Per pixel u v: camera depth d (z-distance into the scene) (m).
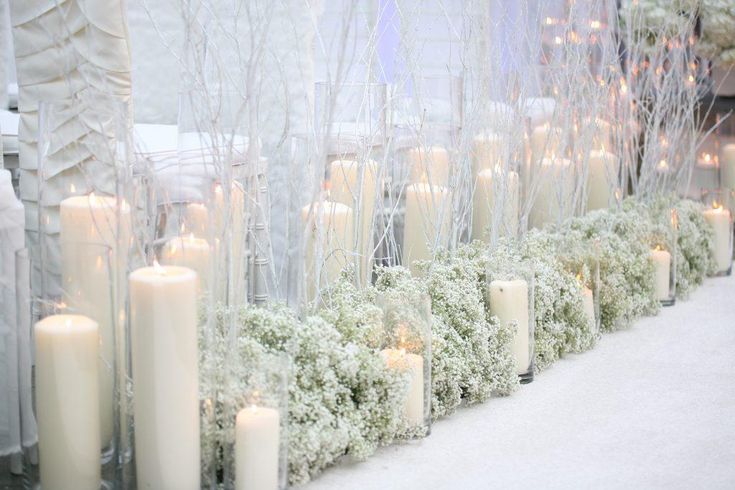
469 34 3.16
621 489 2.25
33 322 2.18
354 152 2.91
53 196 2.42
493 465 2.37
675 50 4.14
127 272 2.17
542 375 3.00
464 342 2.71
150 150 2.84
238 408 2.10
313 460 2.22
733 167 4.71
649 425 2.62
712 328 3.49
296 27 3.19
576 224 3.60
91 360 2.09
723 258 4.24
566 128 3.51
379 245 2.97
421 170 3.11
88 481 2.12
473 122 3.13
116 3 2.49
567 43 3.51
